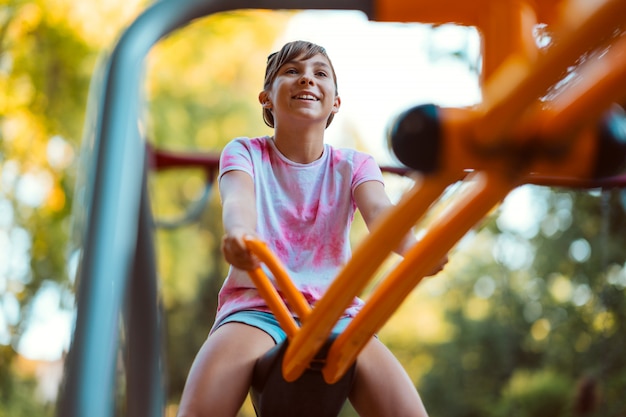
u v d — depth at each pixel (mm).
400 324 9914
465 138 780
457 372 7777
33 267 8188
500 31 897
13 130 8453
